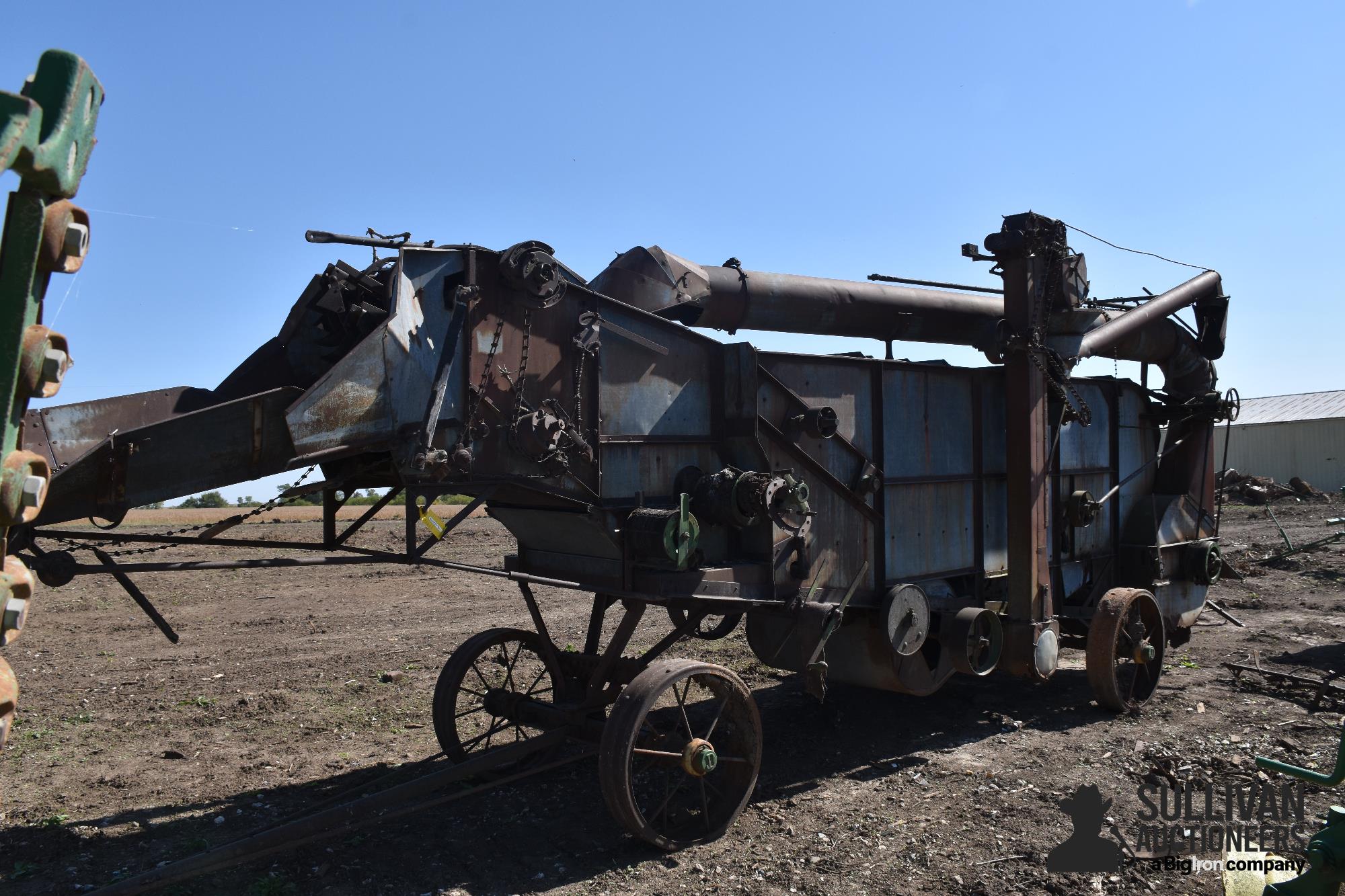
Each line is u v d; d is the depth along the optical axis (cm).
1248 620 1291
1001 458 862
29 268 186
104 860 521
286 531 2452
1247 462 3894
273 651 1112
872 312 812
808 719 812
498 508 644
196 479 451
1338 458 3609
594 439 583
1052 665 786
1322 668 977
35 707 859
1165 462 1035
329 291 540
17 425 189
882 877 490
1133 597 813
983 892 471
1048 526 848
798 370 685
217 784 653
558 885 485
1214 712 816
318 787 647
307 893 477
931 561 782
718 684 555
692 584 582
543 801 615
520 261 538
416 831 561
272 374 573
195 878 490
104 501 429
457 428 529
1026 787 627
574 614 1402
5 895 476
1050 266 790
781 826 566
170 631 488
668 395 626
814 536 671
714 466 656
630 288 671
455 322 529
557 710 622
